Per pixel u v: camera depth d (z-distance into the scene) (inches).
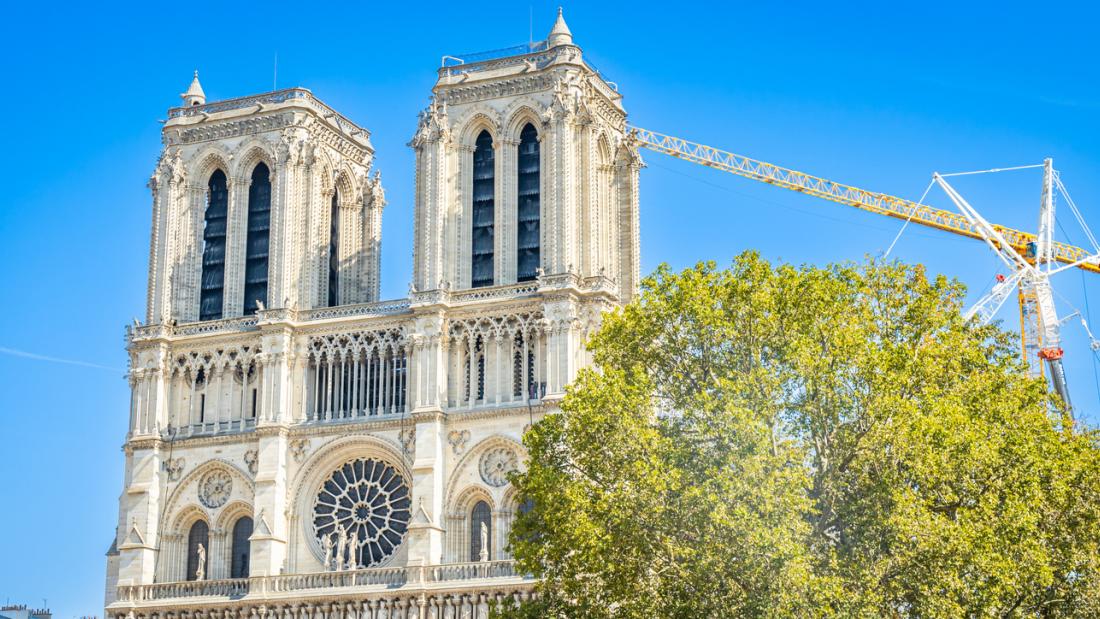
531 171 5654.5
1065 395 7160.4
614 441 3636.8
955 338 3747.5
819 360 3567.9
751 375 3590.1
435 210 5531.5
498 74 5659.5
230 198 5949.8
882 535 3376.0
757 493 3358.8
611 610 3865.7
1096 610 3535.9
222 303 5910.4
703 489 3412.9
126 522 5659.5
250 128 5959.6
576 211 5447.8
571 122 5492.1
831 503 3494.1
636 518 3506.4
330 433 5502.0
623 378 3754.9
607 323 4008.4
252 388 5674.2
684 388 3809.1
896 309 3848.4
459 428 5349.4
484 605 5083.7
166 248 5890.8
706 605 3373.5
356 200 6230.3
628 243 5782.5
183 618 5428.2
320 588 5290.4
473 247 5654.5
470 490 5300.2
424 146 5659.5
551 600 3794.3
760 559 3307.1
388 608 5187.0
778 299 3725.4
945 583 3289.9
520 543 3782.0
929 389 3567.9
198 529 5674.2
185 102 6171.3
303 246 5772.6
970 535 3321.9
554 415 3868.1
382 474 5472.4
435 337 5403.5
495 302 5383.9
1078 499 3666.3
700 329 3777.1
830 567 3361.2
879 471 3459.6
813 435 3563.0
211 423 5684.1
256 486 5472.4
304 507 5497.1
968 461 3440.0
